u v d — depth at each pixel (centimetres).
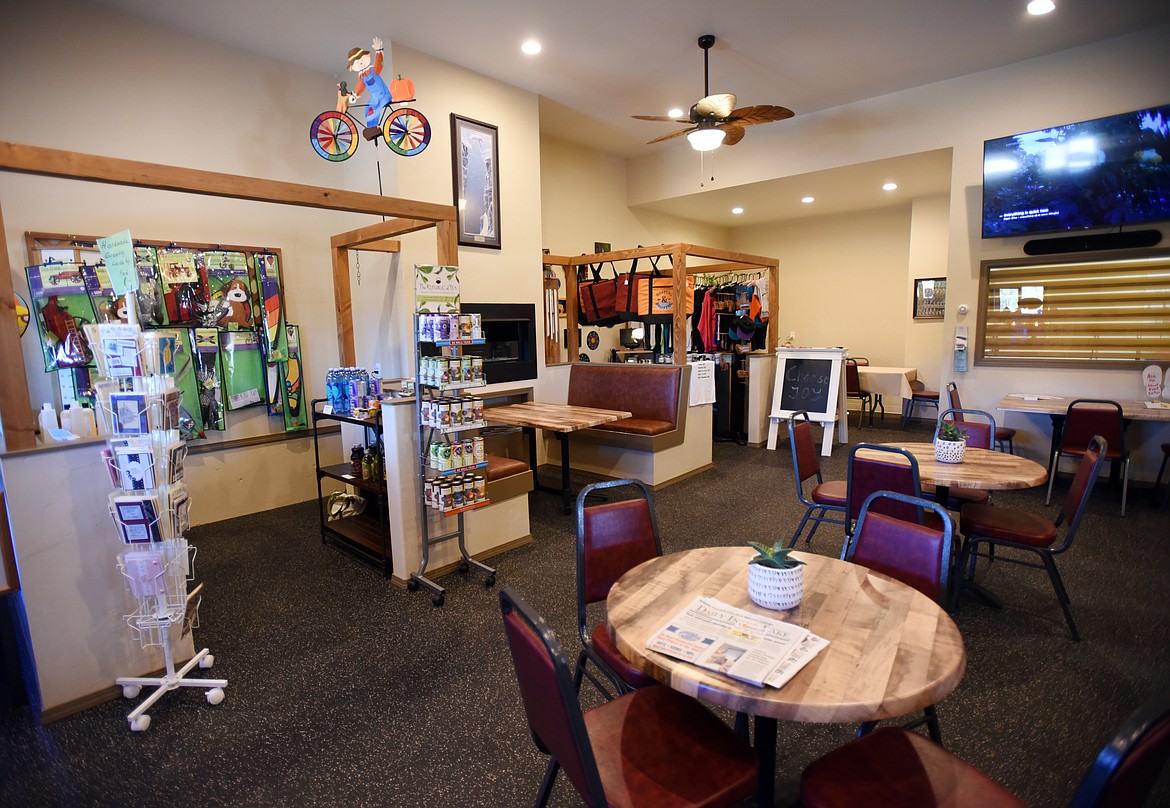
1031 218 497
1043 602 303
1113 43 459
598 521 204
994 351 548
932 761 133
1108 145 458
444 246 352
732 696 116
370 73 371
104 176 235
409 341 465
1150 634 271
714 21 423
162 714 232
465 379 322
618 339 780
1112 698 228
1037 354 527
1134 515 429
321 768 202
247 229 457
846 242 905
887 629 140
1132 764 92
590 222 747
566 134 682
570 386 603
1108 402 425
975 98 526
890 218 857
